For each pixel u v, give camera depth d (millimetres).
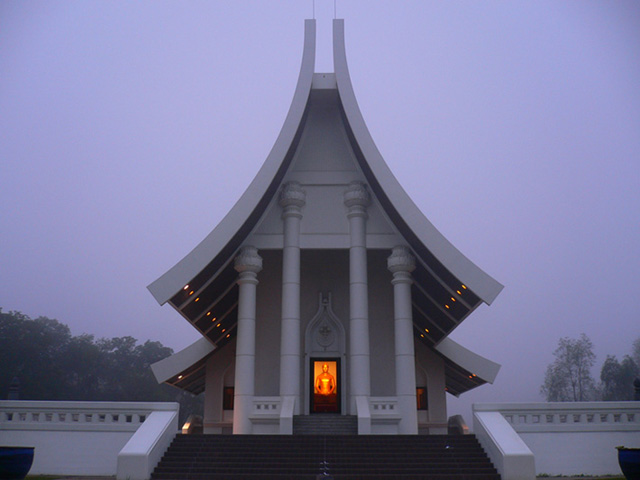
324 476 10703
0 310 65562
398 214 19469
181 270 18344
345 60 21438
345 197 21234
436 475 13758
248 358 19656
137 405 16234
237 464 14430
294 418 19250
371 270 23094
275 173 19344
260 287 22781
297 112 20312
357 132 20250
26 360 62906
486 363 25750
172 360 25734
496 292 18250
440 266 19250
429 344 26203
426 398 25516
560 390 82750
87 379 74562
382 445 15672
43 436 15859
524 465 13727
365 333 20125
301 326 22469
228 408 25203
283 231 21125
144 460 13781
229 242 18984
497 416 15891
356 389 19562
